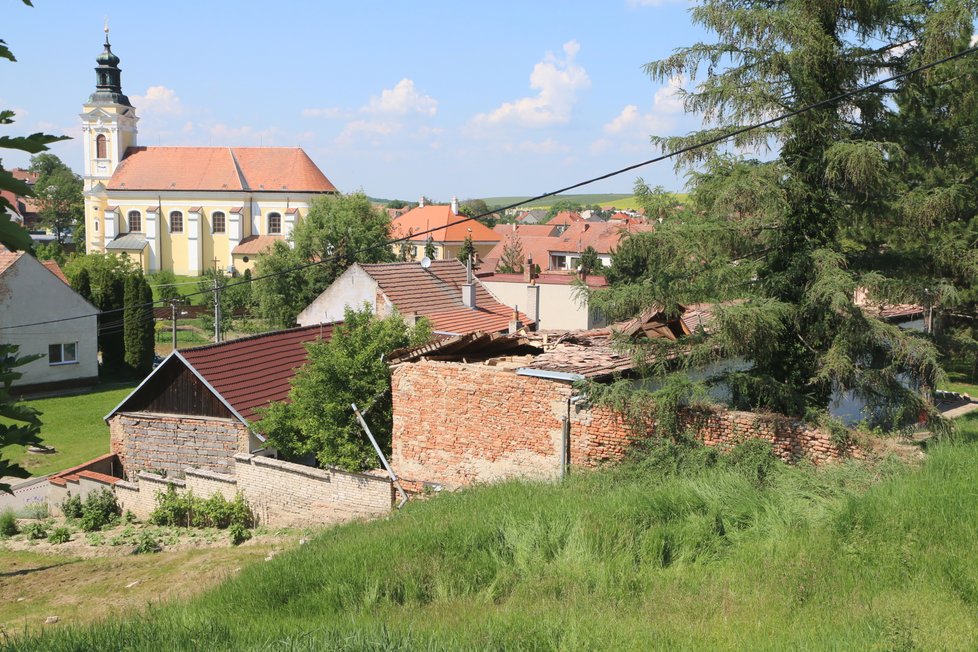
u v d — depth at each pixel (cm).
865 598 820
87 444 3244
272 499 2028
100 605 1467
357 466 1986
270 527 2017
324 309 3272
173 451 2441
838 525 1004
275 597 1042
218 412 2380
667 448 1434
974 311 2789
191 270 10138
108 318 4616
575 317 4119
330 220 5988
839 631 725
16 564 1919
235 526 1969
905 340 1417
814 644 693
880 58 1545
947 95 1510
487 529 1162
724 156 1535
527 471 1647
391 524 1359
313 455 2394
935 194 1457
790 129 1497
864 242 1797
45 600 1544
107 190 10188
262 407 2366
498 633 778
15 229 353
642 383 1574
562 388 1599
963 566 841
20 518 2366
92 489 2361
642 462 1433
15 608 1502
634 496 1199
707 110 1545
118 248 10044
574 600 907
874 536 954
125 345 4609
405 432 1820
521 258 8381
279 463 1997
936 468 1126
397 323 2245
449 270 3509
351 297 3216
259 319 6644
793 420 1390
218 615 962
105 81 10538
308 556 1190
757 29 1455
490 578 1053
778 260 1570
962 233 1873
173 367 2425
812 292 1435
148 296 4669
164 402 2447
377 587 1025
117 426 2512
